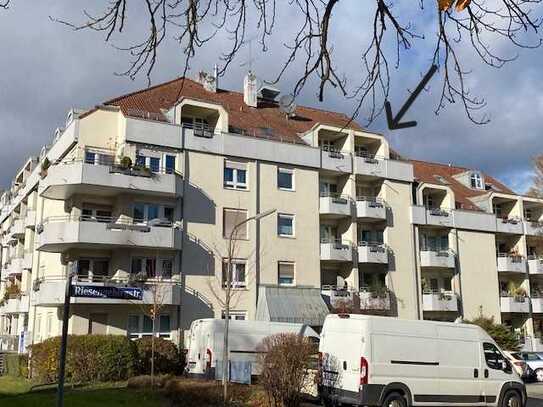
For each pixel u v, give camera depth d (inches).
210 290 1310.3
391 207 1649.9
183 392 725.3
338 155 1569.9
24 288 1731.1
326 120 1749.5
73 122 1311.5
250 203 1405.0
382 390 625.3
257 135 1471.5
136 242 1221.1
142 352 1088.2
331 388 651.5
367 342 629.9
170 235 1255.5
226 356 736.3
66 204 1331.2
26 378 1126.4
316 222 1494.8
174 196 1299.2
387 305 1530.5
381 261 1574.8
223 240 1353.3
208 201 1349.7
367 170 1615.4
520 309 1841.8
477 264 1807.3
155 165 1302.9
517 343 1647.4
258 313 1353.3
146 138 1295.5
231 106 1615.4
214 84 1658.5
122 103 1385.3
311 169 1518.2
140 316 1252.5
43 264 1508.4
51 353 1031.0
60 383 373.4
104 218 1254.9
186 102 1358.3
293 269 1440.7
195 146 1352.1
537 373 1378.0
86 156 1288.1
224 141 1392.7
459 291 1747.0
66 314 385.7
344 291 1487.5
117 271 1243.8
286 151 1481.3
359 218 1592.0
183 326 1266.0
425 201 1822.1
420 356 655.1
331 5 167.2
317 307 1396.4
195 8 173.2
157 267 1279.5
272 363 674.2
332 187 1616.6
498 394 700.0
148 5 172.4
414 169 1989.4
